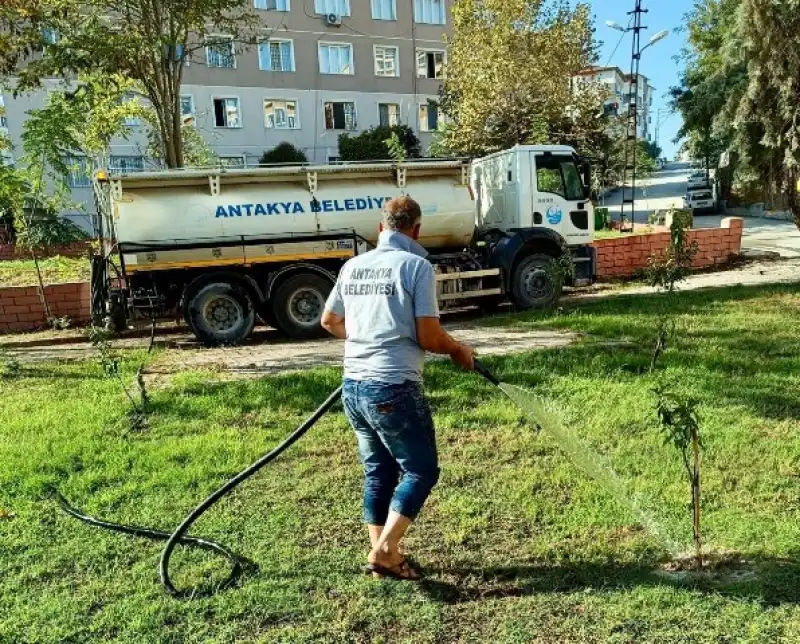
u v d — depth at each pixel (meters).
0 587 3.26
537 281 11.30
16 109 26.59
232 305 9.65
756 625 2.74
